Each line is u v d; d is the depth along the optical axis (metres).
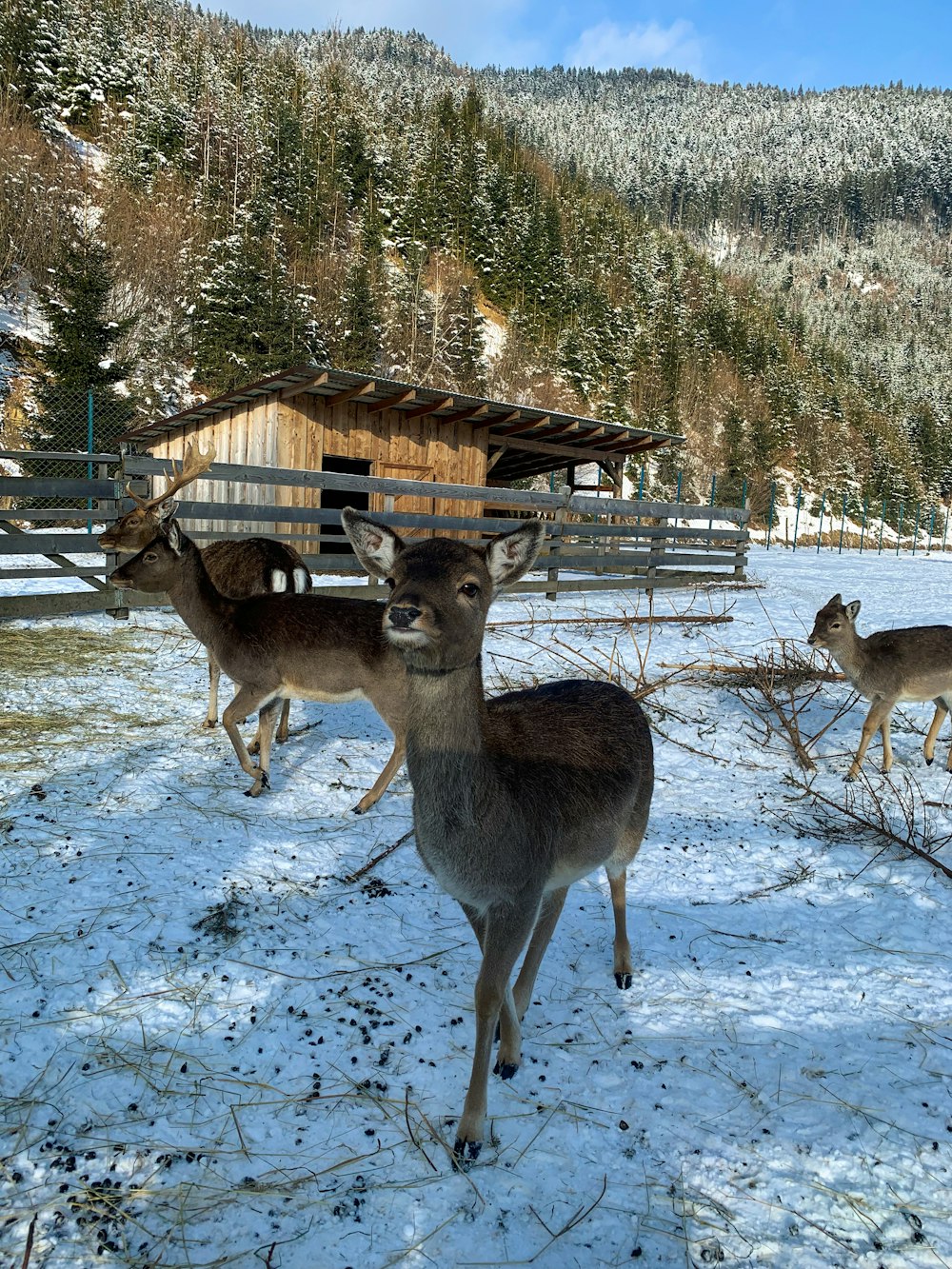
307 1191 2.56
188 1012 3.31
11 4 55.62
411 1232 2.45
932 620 13.88
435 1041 3.27
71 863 4.33
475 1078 2.75
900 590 18.94
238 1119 2.82
